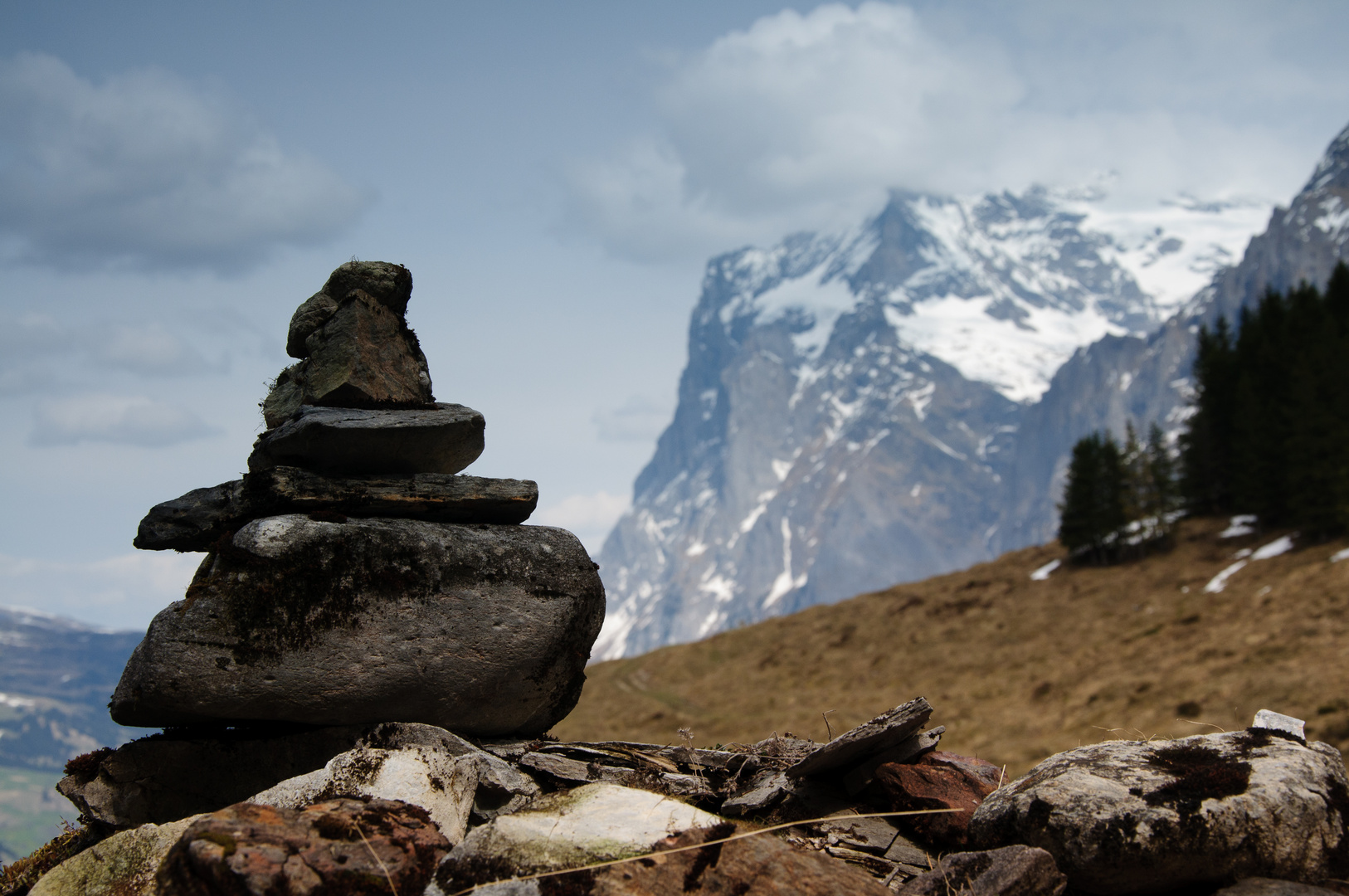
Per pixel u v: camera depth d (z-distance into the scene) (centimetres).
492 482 759
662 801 562
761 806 661
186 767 701
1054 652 6875
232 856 457
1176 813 529
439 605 705
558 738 802
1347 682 4503
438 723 718
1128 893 539
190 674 650
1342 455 7425
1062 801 550
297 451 732
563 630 741
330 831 504
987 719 5831
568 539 763
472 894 472
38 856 752
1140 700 5303
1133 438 9800
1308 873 535
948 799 647
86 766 722
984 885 508
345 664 677
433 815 587
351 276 788
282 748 701
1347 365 8394
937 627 8100
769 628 9219
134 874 559
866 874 550
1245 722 4525
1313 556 7075
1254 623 6016
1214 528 8819
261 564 667
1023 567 9375
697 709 7288
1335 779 574
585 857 491
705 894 480
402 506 726
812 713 6594
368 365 762
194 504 738
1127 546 8931
